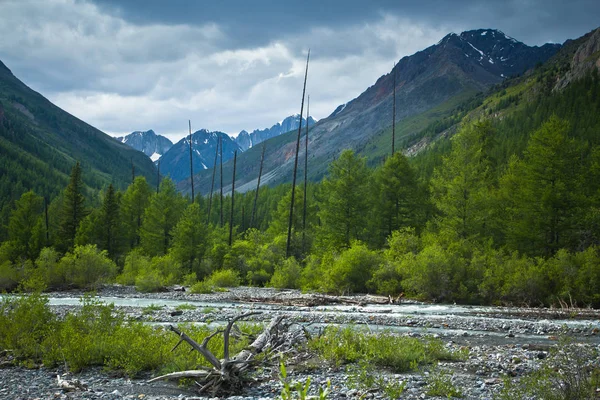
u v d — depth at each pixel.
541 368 9.79
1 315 13.27
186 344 12.08
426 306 26.64
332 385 10.03
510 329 18.52
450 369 11.65
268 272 48.25
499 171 53.47
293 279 40.62
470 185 38.59
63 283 38.66
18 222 65.56
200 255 51.25
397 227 46.91
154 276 37.03
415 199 47.72
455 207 38.50
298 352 13.33
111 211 62.59
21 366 11.54
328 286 34.47
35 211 69.62
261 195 120.94
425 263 29.70
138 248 57.22
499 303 28.23
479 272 29.56
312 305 27.06
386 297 30.12
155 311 22.28
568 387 7.90
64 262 38.25
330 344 13.31
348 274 34.28
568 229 34.50
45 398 8.78
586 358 10.02
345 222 48.50
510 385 9.09
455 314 23.20
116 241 63.22
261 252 51.00
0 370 11.09
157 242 57.62
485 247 33.66
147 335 12.59
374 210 47.97
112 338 12.27
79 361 11.38
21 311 13.09
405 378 10.55
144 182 67.25
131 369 10.98
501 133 117.38
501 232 40.09
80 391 9.37
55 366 11.62
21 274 36.75
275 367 11.80
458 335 17.27
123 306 25.30
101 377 10.66
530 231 35.28
